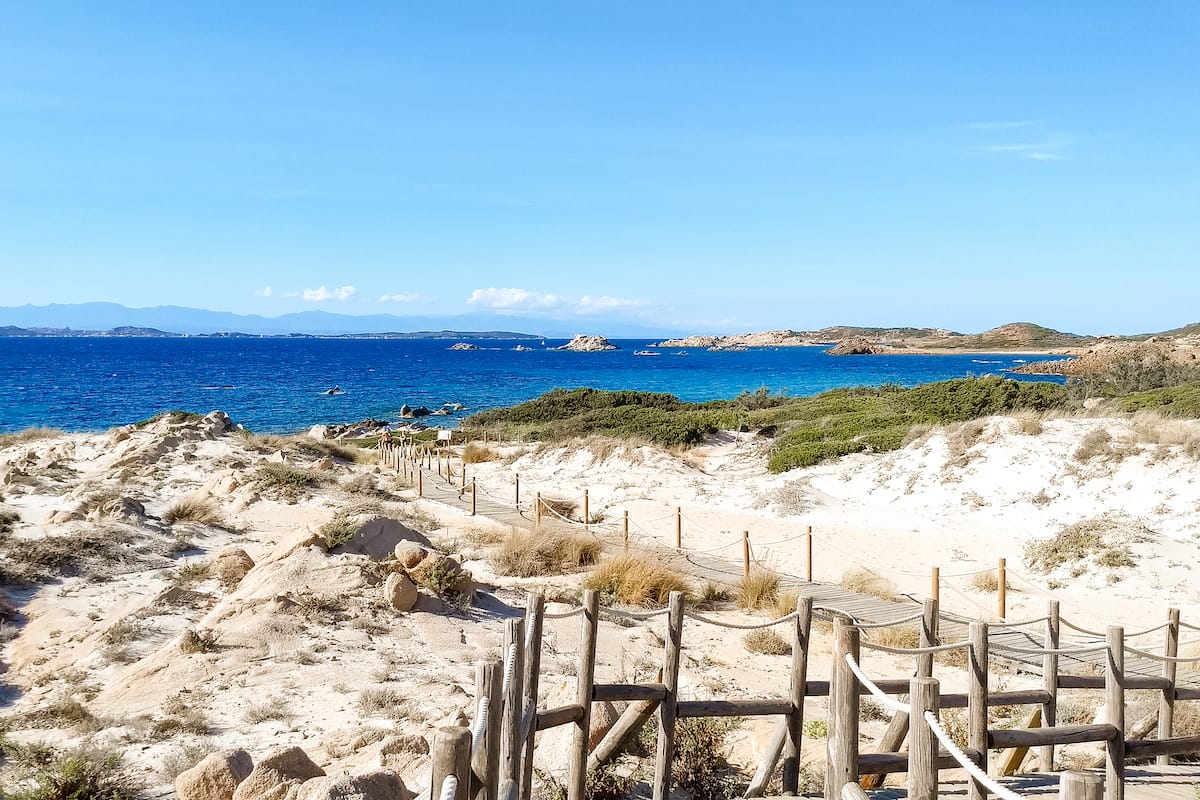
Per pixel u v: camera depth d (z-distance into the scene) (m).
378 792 5.01
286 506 21.53
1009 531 20.55
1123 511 19.69
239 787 5.37
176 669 9.27
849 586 16.09
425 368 130.75
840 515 23.48
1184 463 20.36
